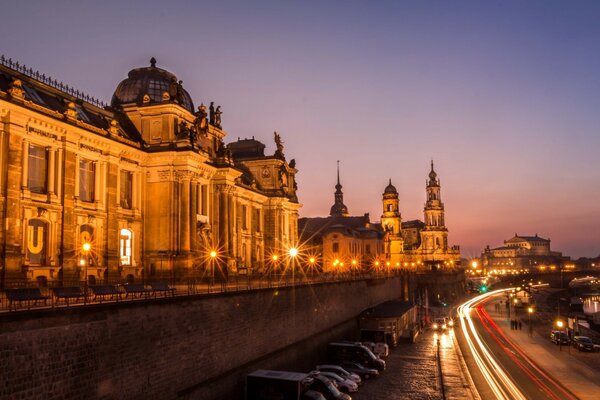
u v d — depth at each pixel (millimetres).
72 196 45875
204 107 64938
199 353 37469
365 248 145125
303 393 40219
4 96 39562
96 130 48875
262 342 47375
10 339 23562
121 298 33938
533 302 151500
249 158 92125
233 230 69875
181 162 56656
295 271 94062
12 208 39750
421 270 172250
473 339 87562
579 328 93062
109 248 50219
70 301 32938
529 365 66250
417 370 60469
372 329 74812
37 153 43625
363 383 53781
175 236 56094
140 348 31609
